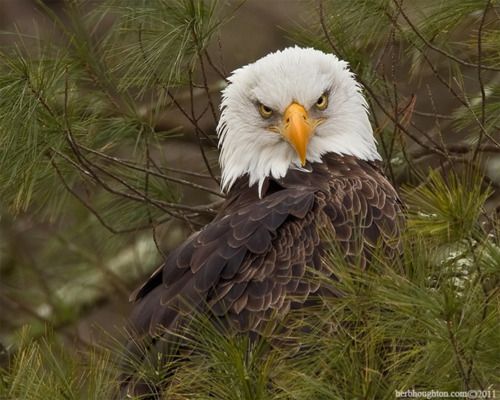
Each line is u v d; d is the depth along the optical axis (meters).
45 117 10.36
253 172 10.45
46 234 13.82
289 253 9.00
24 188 10.66
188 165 13.21
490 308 7.09
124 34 10.73
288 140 10.12
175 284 9.17
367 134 10.55
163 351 8.75
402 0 10.06
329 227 9.04
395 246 9.04
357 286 7.50
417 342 7.41
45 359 8.01
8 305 13.68
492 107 10.20
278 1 14.82
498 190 11.09
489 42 10.07
